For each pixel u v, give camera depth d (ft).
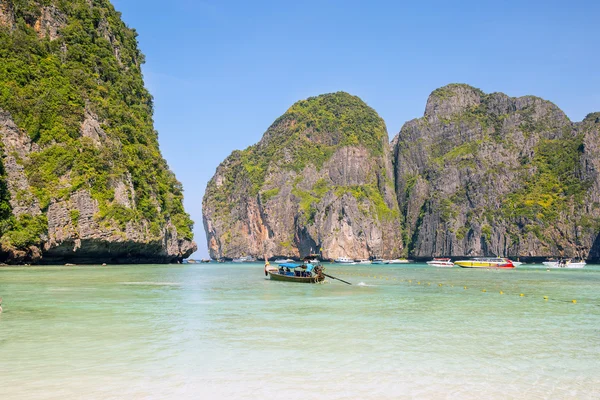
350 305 120.16
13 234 245.65
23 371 59.72
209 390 53.67
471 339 79.30
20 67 283.18
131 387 54.39
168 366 62.34
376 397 51.93
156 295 136.15
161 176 378.94
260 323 92.22
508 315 106.22
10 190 252.21
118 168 299.38
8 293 131.95
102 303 116.16
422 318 100.32
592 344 76.28
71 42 334.85
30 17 317.83
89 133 295.48
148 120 401.90
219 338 78.33
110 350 70.08
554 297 146.20
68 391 52.90
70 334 80.33
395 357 67.41
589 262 595.06
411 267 443.32
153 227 318.45
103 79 351.67
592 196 615.57
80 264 291.17
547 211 623.77
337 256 649.20
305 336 80.38
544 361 66.03
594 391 54.19
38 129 272.92
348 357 67.26
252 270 331.36
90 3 381.60
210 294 142.51
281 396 52.08
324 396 52.16
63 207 264.11
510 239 618.03
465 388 54.85
